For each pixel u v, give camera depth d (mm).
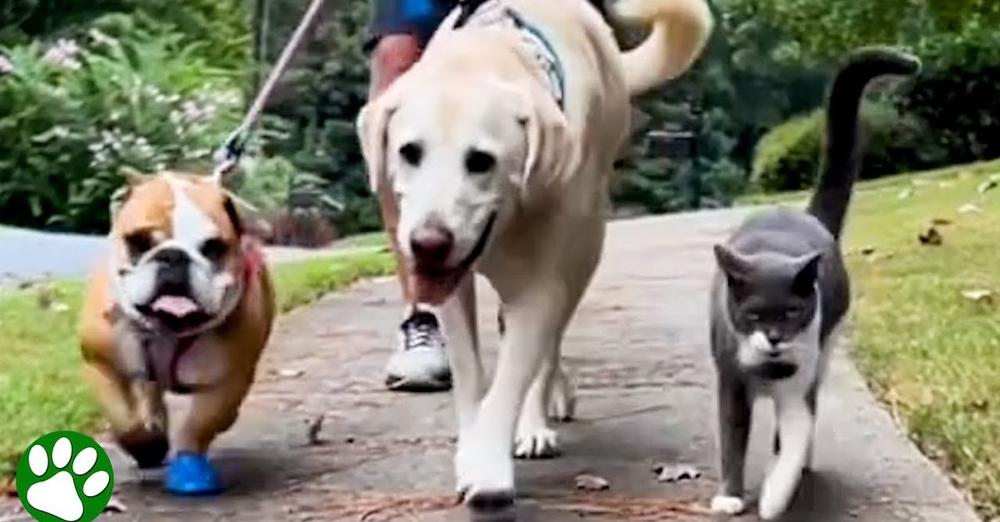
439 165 3207
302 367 5168
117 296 3488
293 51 4191
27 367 5066
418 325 4801
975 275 6492
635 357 5223
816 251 3330
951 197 9828
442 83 3289
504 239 3408
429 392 4766
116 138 10516
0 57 10867
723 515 3479
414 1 4523
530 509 3561
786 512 3467
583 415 4410
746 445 3484
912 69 3656
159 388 3713
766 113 15750
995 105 14422
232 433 4281
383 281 7484
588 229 3588
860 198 10398
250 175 11383
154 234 3434
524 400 3654
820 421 4188
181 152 10867
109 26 12336
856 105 3693
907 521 3430
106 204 10359
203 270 3436
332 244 11359
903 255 7207
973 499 3605
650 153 14250
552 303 3461
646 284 6977
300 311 6406
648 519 3488
